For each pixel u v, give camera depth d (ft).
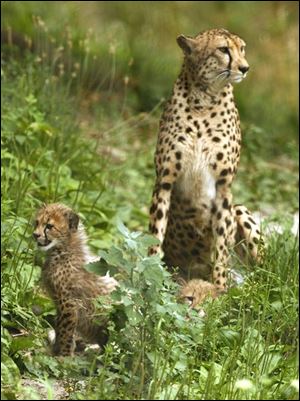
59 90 60.39
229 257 42.83
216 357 33.65
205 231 43.19
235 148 43.04
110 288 36.19
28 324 36.04
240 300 37.04
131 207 52.80
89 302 35.40
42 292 39.22
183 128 42.22
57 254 35.78
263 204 60.59
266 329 36.04
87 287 35.65
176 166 42.32
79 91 61.26
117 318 32.22
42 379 31.99
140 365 31.17
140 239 31.58
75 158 54.85
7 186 46.42
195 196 42.60
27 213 45.44
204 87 42.09
